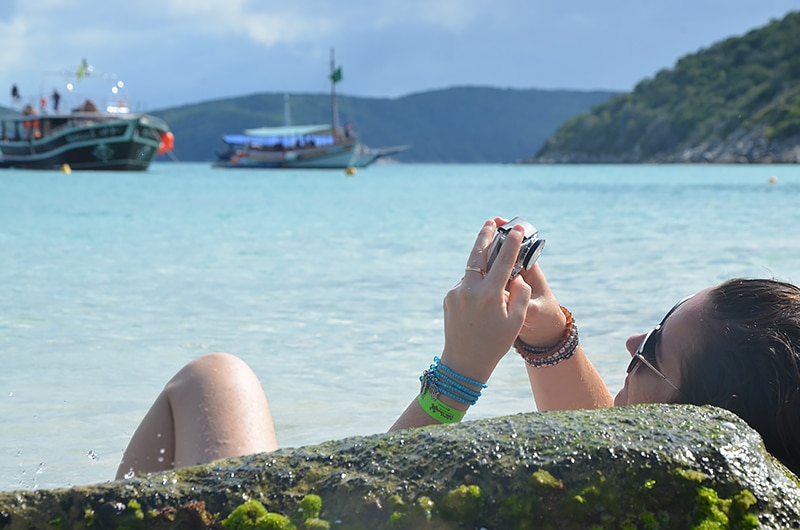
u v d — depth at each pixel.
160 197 23.78
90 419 3.06
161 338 4.48
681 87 151.88
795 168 84.56
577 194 26.67
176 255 8.62
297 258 8.43
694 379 1.50
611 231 11.76
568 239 10.51
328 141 80.56
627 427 1.30
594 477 1.22
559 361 1.91
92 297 5.83
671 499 1.21
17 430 2.91
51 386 3.50
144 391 3.45
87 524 1.19
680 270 7.29
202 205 19.58
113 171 58.22
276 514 1.20
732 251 8.80
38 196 23.36
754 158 113.38
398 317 5.16
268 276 7.06
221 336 4.54
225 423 1.40
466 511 1.18
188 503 1.22
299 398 3.38
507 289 1.60
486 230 1.60
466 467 1.23
